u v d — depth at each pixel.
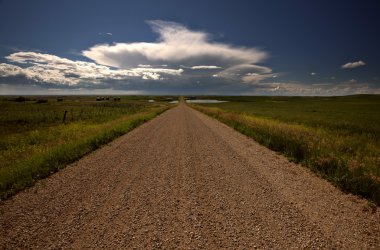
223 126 18.48
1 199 4.90
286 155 8.70
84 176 6.41
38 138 11.75
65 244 3.36
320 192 5.31
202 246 3.33
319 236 3.56
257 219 4.09
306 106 72.75
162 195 5.16
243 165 7.55
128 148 10.11
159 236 3.58
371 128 18.39
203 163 7.79
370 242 3.42
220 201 4.85
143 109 42.75
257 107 64.31
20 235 3.59
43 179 6.16
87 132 12.81
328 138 10.91
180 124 19.72
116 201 4.84
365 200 4.88
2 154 8.68
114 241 3.44
